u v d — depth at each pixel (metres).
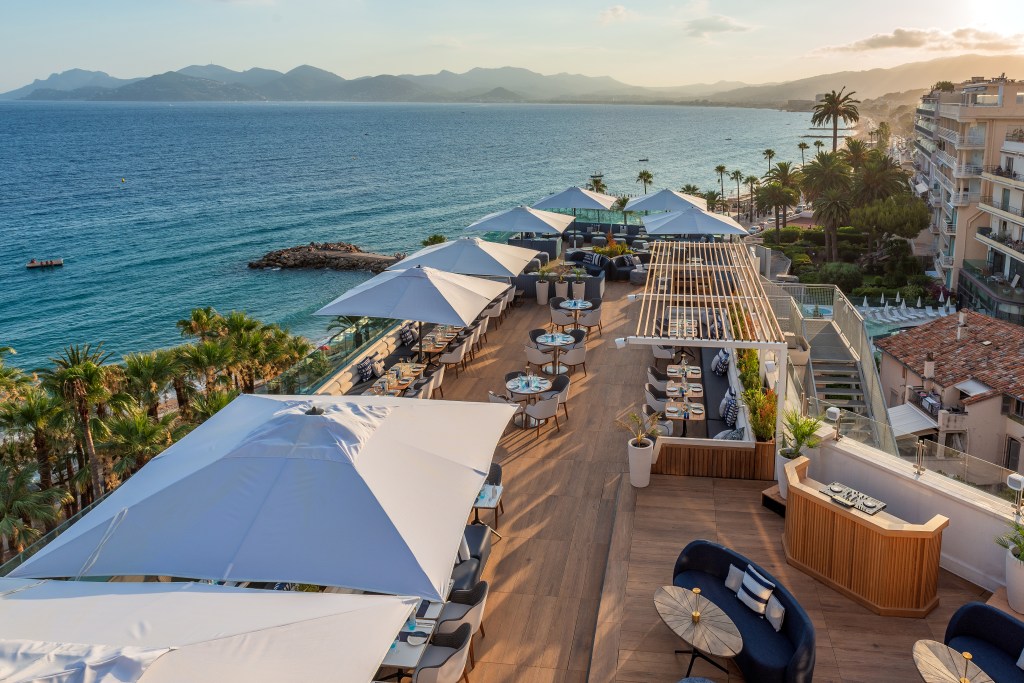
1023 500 9.26
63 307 74.88
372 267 87.94
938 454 10.20
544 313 23.62
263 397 10.50
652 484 12.49
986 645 7.79
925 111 98.94
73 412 28.94
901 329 58.41
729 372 16.73
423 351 18.47
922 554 8.81
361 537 7.21
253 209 133.62
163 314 71.69
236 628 5.79
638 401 16.34
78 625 5.89
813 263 80.44
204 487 7.83
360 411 9.13
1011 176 58.38
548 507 12.11
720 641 7.52
